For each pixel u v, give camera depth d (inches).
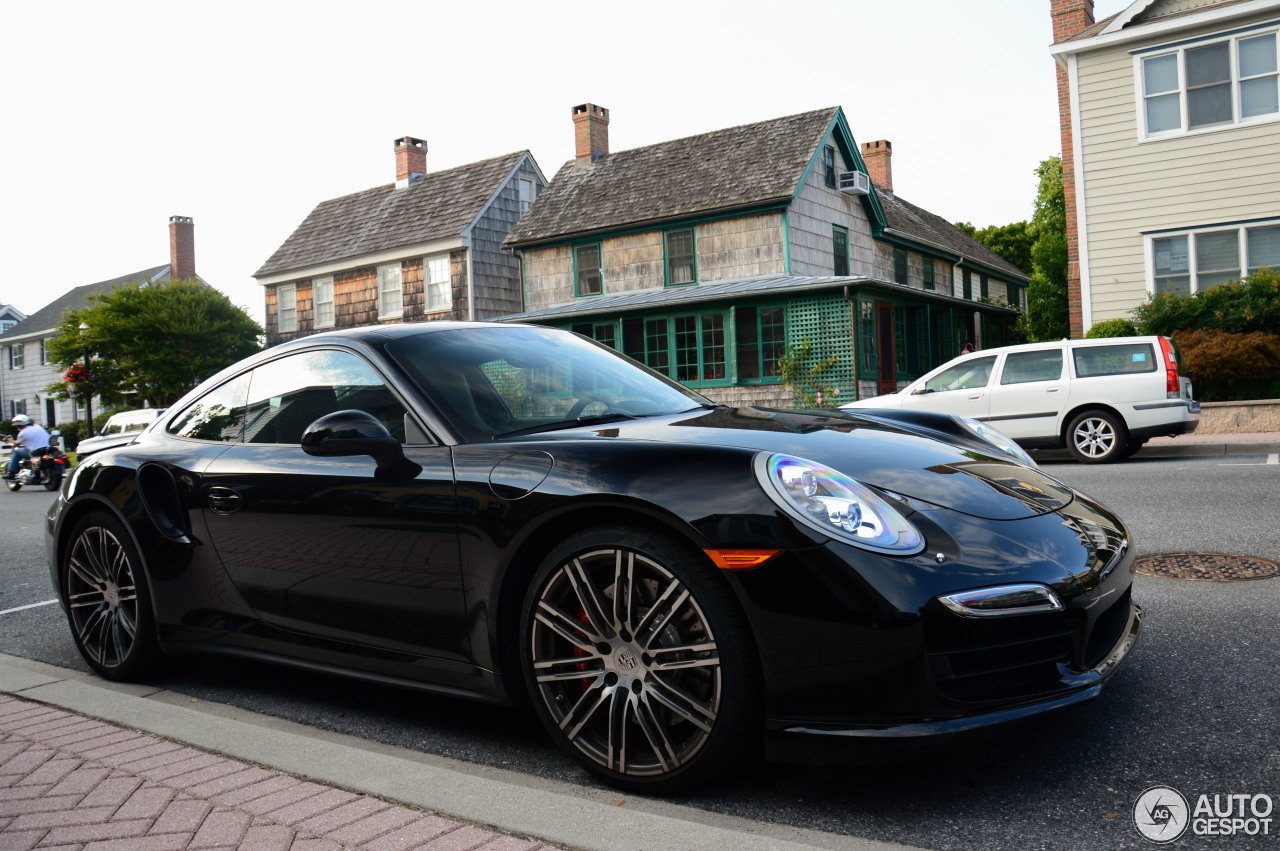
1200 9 571.2
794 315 691.4
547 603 92.3
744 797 85.5
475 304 944.9
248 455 122.4
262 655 119.9
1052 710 81.5
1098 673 87.0
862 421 120.3
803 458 89.4
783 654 79.2
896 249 970.1
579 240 872.3
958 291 1154.0
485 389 112.8
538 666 92.5
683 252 810.2
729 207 766.5
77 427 1391.5
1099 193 619.5
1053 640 85.0
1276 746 91.0
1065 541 90.0
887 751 76.7
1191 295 548.4
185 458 129.5
